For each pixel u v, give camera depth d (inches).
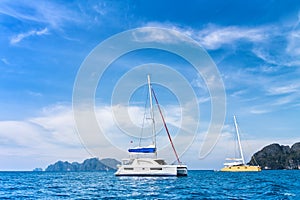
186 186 1444.4
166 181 1755.7
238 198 970.7
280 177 2456.9
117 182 1726.1
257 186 1446.9
